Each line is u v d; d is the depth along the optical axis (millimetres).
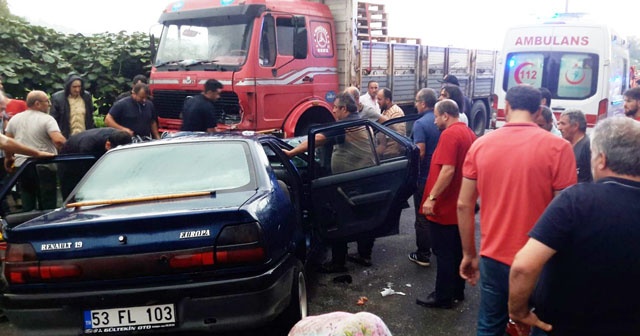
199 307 3041
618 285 1937
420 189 5121
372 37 11594
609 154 2002
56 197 4160
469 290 4703
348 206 4742
